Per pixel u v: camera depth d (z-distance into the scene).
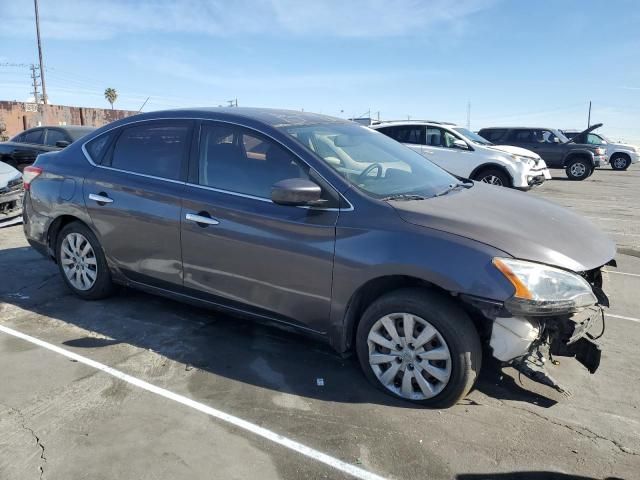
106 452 2.76
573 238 3.30
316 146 3.68
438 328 3.07
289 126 3.85
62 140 11.91
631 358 3.91
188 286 4.05
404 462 2.72
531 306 2.85
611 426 3.06
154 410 3.15
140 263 4.29
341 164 3.60
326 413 3.14
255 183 3.71
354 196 3.35
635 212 10.86
